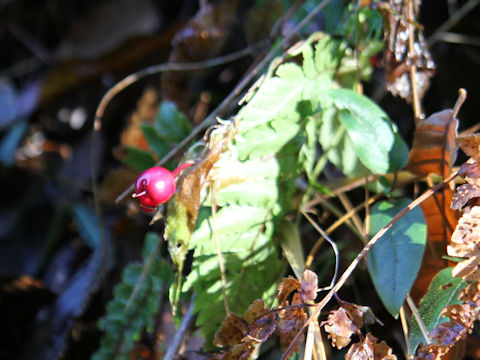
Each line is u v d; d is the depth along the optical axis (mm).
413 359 159
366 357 158
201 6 287
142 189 166
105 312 271
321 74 199
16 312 296
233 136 175
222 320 188
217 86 320
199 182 172
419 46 206
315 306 170
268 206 189
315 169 217
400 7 205
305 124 193
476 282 152
